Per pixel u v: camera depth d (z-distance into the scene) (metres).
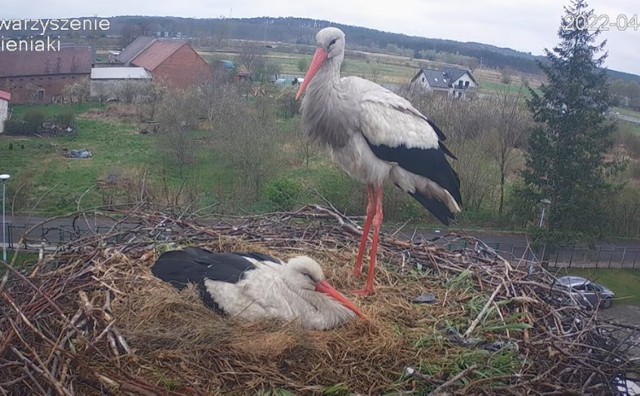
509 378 1.32
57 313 1.40
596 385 1.36
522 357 1.42
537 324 1.58
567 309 1.66
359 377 1.33
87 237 1.87
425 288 1.77
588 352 1.46
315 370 1.32
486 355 1.40
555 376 1.37
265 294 1.45
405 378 1.33
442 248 2.01
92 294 1.52
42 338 1.23
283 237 2.09
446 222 1.86
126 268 1.69
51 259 1.69
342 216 2.19
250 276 1.49
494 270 1.88
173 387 1.22
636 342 1.65
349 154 1.70
